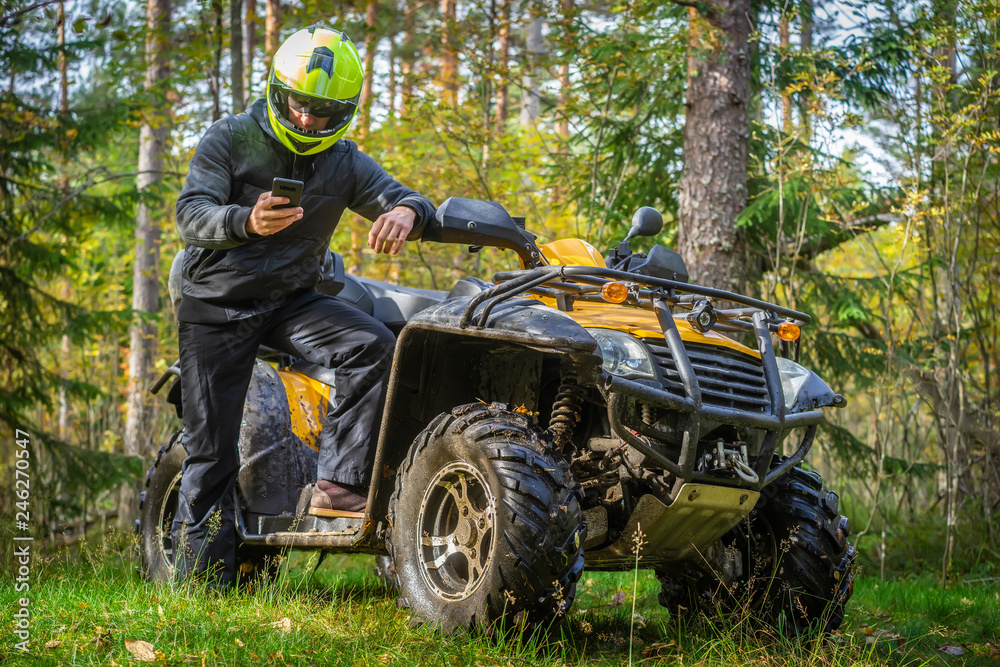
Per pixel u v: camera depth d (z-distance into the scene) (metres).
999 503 6.97
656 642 3.19
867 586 5.58
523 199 10.15
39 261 8.40
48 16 6.00
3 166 8.38
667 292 3.01
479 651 2.62
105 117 8.67
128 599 3.27
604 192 8.71
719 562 3.46
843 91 7.64
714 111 7.23
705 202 7.19
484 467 2.79
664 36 7.56
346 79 3.29
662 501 2.90
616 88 8.24
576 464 3.11
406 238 3.55
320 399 4.14
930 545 7.01
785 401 3.26
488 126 9.02
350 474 3.45
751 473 2.95
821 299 7.96
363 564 5.61
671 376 2.93
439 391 3.27
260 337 3.63
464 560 2.99
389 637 2.81
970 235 7.25
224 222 3.18
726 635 3.04
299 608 3.18
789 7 7.75
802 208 7.35
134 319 8.90
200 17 7.71
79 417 13.34
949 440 6.76
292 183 3.05
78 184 10.89
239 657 2.49
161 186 9.77
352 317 3.52
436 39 8.65
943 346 7.07
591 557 3.17
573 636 3.14
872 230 7.86
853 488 8.99
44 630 2.76
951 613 4.46
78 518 8.53
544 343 2.71
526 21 8.18
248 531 3.85
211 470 3.72
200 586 3.55
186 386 3.67
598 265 3.56
